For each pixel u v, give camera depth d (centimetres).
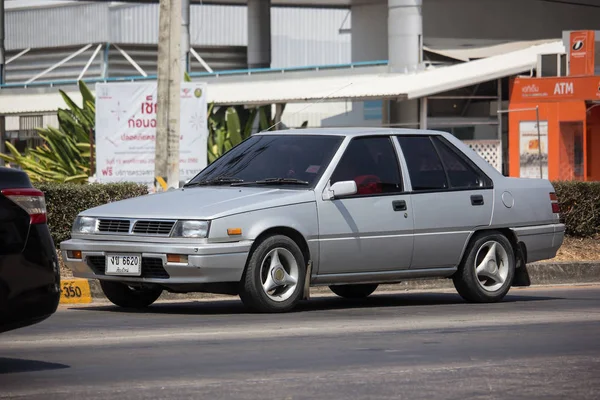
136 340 1037
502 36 5609
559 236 1535
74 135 3356
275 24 7438
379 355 945
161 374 845
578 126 3569
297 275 1273
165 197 1310
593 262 1923
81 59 6988
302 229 1276
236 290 1255
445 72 4034
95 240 1272
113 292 1340
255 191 1302
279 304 1267
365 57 5953
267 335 1073
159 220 1231
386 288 1728
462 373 854
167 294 1559
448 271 1423
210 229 1209
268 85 4428
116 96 2673
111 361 909
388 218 1352
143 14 6988
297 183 1318
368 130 1403
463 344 1017
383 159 1379
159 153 2097
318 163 1337
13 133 5397
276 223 1252
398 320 1213
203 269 1203
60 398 749
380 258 1352
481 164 1470
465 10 5562
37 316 827
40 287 823
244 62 7312
